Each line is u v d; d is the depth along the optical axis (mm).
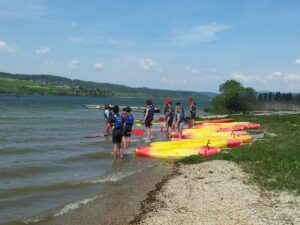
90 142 21641
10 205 9906
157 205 9984
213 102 70000
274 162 14500
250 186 11383
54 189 11547
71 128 29953
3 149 18422
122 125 16453
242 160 15523
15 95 148000
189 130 24844
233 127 27062
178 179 12812
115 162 15859
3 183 12062
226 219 8672
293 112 67375
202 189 11352
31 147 19297
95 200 10469
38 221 8812
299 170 12914
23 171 13812
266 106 76125
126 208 9789
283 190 10789
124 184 12227
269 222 8383
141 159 16594
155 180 12742
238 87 68750
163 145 18484
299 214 8844
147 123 21609
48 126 31016
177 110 22891
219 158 16219
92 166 15008
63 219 8977
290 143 19469
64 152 18094
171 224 8500
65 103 90688
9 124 31484
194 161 15828
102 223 8727
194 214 9125
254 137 23234
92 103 101812
